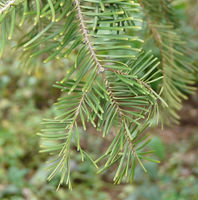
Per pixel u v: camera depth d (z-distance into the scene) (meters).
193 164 2.25
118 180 0.49
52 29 0.58
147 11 0.65
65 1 0.49
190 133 2.43
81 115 0.49
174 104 0.58
